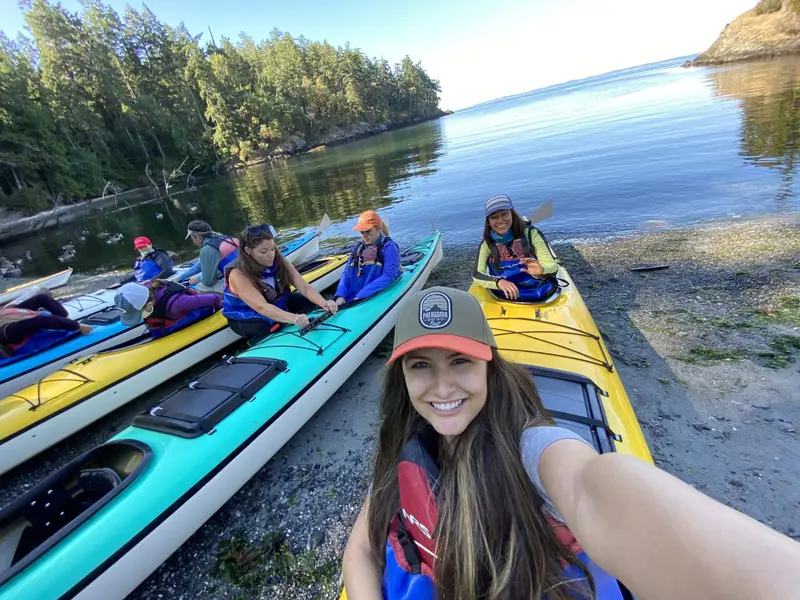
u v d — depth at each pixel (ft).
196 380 9.91
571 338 9.62
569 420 6.72
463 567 3.05
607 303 15.05
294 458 10.04
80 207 96.37
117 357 12.62
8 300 26.91
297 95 193.67
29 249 56.03
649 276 16.65
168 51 162.09
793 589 1.38
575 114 96.99
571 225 25.73
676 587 1.71
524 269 11.86
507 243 12.30
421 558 3.67
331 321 12.40
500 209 11.74
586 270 18.52
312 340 11.42
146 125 136.87
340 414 11.35
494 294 12.14
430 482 3.53
